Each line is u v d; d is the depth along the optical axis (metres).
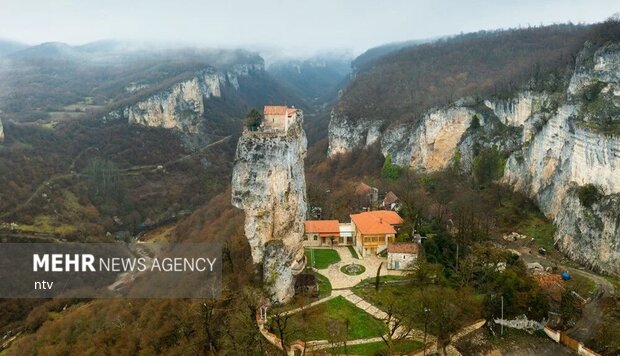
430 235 87.69
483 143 156.62
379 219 91.12
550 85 147.12
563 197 110.88
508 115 156.25
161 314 77.62
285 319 62.25
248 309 68.12
